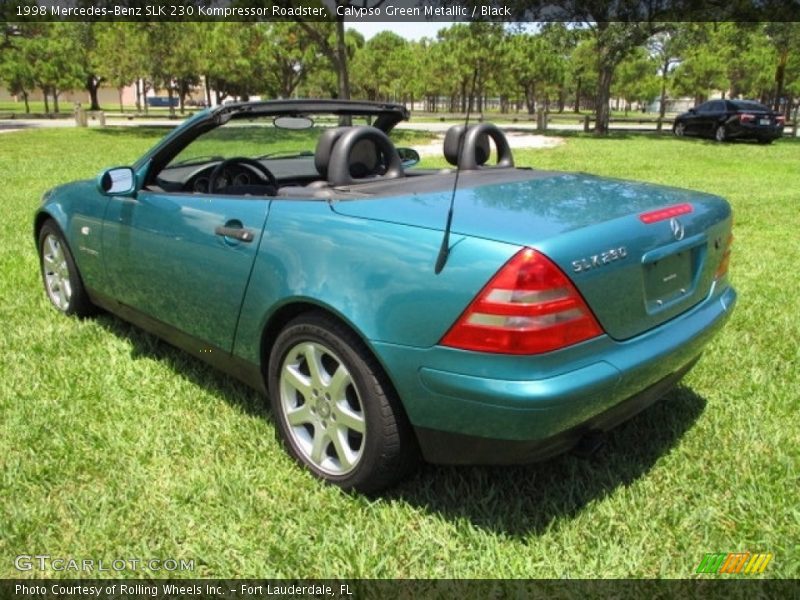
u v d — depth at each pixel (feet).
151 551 8.01
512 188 9.71
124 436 10.34
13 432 10.37
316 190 10.03
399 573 7.70
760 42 127.95
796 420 10.80
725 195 33.35
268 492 9.09
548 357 7.33
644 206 8.88
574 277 7.44
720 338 13.91
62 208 14.21
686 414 11.01
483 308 7.33
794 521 8.41
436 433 7.96
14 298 16.29
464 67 143.23
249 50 118.93
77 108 93.35
